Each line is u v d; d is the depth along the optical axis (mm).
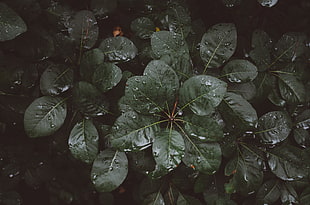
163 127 548
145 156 561
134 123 530
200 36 604
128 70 600
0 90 601
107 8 625
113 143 524
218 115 563
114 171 549
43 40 599
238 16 679
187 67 555
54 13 607
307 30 729
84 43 583
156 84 525
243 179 577
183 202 609
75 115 584
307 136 617
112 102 562
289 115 609
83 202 756
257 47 604
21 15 592
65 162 697
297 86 600
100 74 548
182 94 527
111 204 729
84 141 552
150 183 613
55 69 573
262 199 606
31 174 688
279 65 607
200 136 533
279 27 706
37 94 611
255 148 587
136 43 612
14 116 623
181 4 620
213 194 612
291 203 605
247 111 551
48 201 769
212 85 516
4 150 667
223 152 578
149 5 617
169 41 563
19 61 597
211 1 679
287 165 585
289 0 731
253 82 594
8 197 667
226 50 562
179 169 604
